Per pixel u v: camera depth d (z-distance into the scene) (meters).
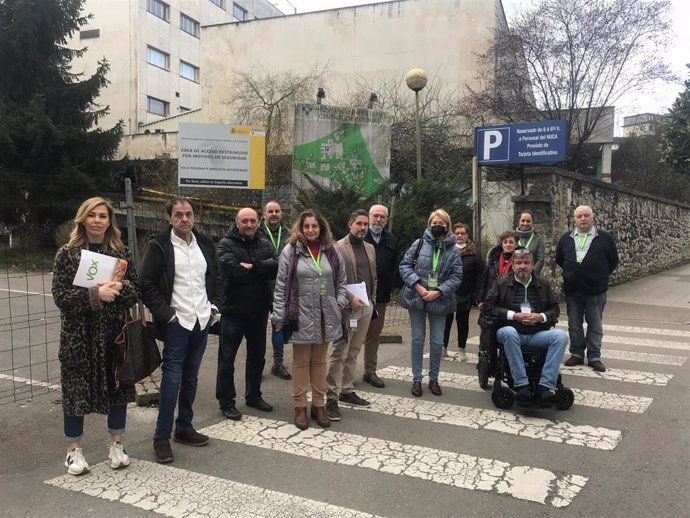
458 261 5.66
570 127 19.86
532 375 5.33
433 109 21.30
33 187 12.41
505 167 15.90
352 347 5.46
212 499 3.53
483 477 3.85
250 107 18.94
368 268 5.50
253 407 5.32
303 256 4.74
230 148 8.97
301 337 4.68
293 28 26.70
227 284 4.94
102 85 22.12
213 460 4.12
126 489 3.66
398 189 13.83
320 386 4.91
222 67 28.02
